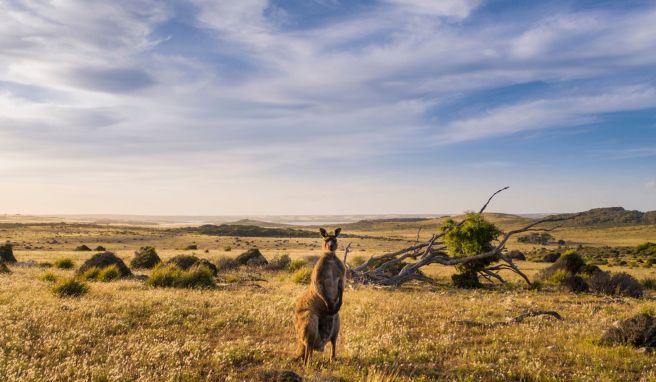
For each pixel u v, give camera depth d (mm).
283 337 9555
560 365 7656
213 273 25344
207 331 9844
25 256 41500
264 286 19266
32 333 8680
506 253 59781
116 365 6797
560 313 13234
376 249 86875
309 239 127312
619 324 9453
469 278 22719
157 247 84250
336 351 8469
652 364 7570
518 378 7027
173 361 7312
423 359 7914
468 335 9984
